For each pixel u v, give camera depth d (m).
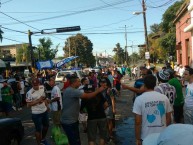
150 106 4.96
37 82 8.39
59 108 9.91
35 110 8.43
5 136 7.64
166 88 6.68
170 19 57.78
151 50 60.56
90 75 16.36
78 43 90.94
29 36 28.67
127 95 22.12
